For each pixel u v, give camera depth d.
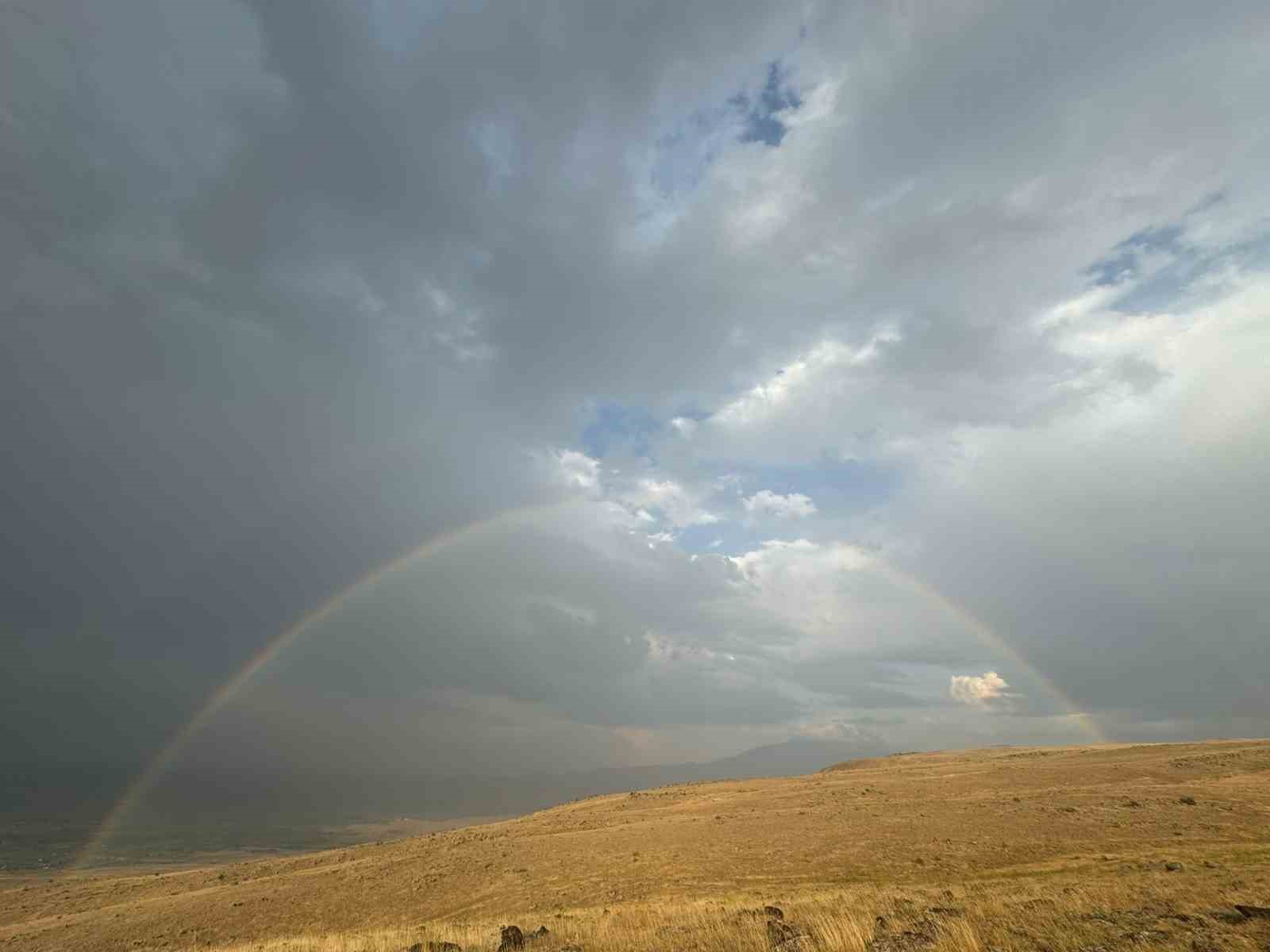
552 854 55.91
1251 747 85.12
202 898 57.00
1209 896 20.72
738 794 88.12
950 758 126.44
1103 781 66.88
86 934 49.66
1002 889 28.98
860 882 37.72
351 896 50.25
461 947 24.11
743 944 18.78
